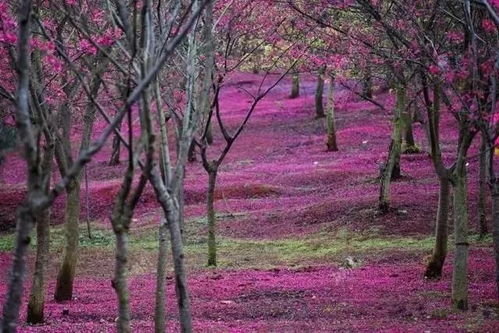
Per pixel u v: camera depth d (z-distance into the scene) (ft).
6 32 29.81
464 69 38.14
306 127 184.24
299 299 51.39
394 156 90.38
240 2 56.85
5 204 121.39
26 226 20.10
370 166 128.47
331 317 44.86
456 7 46.34
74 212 55.88
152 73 21.56
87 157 20.42
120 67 28.07
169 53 22.40
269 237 87.56
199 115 30.96
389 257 68.54
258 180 126.41
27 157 20.02
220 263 72.84
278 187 120.06
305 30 57.31
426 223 83.51
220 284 59.00
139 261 77.15
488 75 37.70
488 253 65.31
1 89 38.14
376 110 192.65
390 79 59.82
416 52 41.98
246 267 69.51
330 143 150.92
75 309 51.60
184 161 30.32
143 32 27.22
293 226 91.04
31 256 85.30
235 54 82.33
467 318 42.04
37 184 20.15
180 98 52.16
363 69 60.44
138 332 41.96
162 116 30.30
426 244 74.02
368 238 80.43
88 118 52.75
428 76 44.04
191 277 63.67
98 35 40.22
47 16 45.75
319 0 50.60
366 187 110.22
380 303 48.14
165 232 34.94
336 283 56.75
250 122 197.57
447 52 43.27
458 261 44.73
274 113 208.23
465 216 44.60
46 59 42.73
